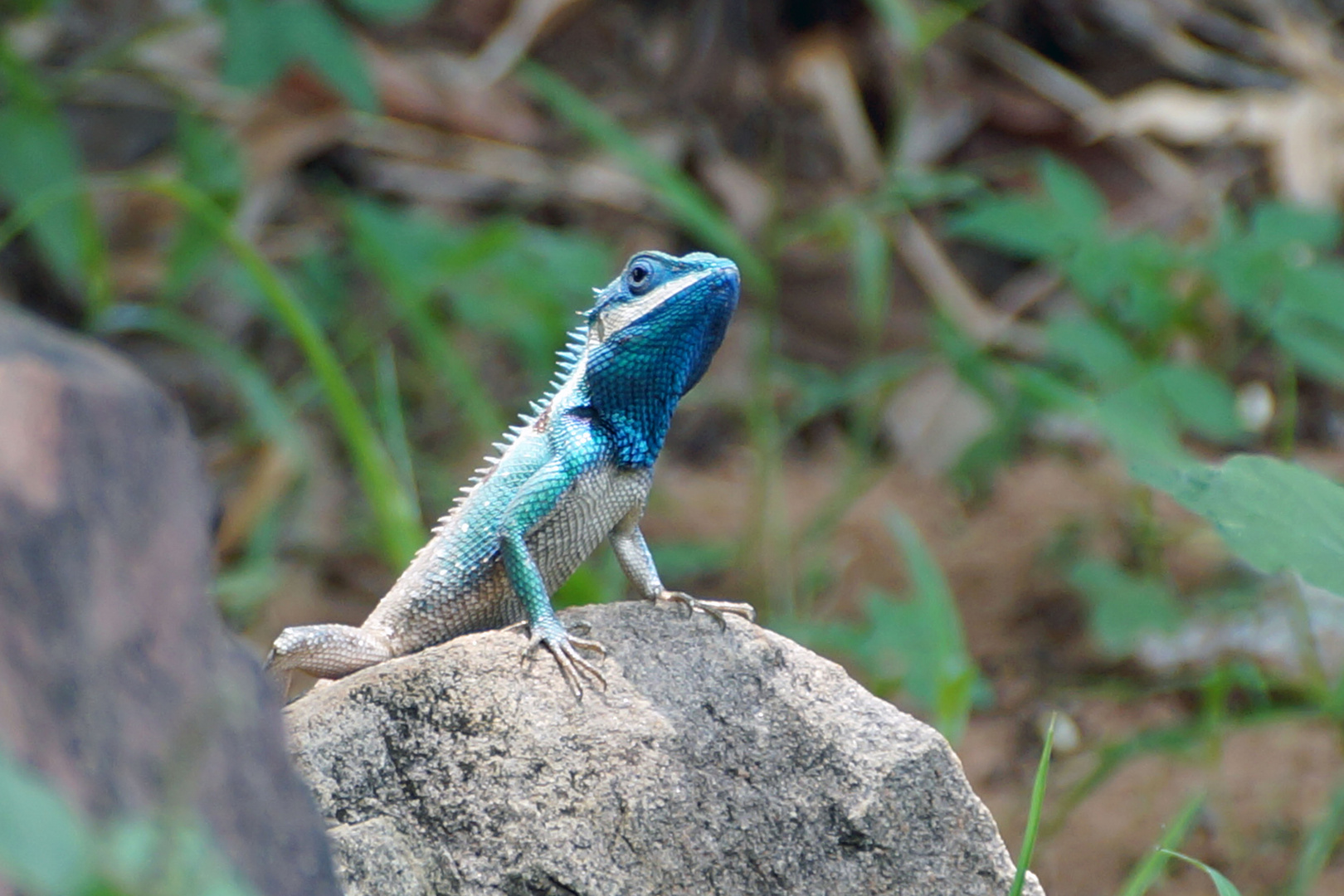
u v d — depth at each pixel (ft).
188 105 49.57
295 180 58.85
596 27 65.72
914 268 57.11
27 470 10.39
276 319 51.29
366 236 41.86
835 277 57.93
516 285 42.60
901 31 42.09
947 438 56.03
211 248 42.01
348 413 31.24
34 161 39.63
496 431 39.70
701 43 64.59
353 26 59.31
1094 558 48.62
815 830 19.17
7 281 56.65
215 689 11.19
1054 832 36.35
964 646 44.73
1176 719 41.78
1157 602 40.47
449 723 19.38
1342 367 37.11
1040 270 60.90
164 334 57.06
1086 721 42.09
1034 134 60.03
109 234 54.65
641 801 18.97
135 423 11.56
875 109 63.31
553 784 19.03
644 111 62.90
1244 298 38.47
